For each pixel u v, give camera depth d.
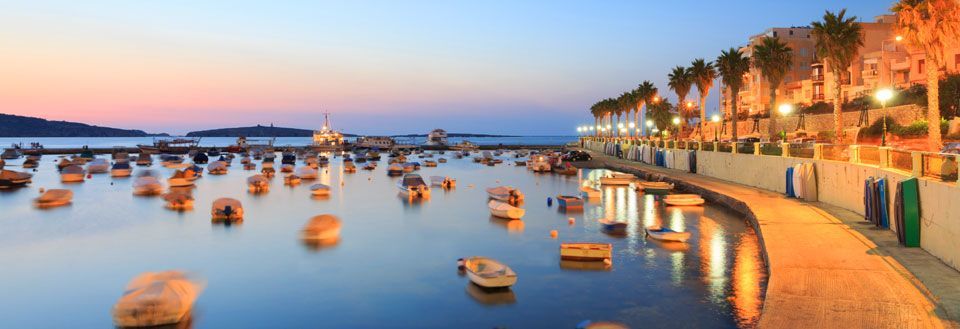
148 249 29.38
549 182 62.28
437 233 32.50
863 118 59.12
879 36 83.12
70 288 23.12
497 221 36.19
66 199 46.25
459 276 23.55
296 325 18.69
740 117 92.50
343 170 82.81
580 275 23.05
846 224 25.94
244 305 20.55
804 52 97.88
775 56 58.06
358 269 24.91
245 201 47.22
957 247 17.42
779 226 26.03
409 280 23.16
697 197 40.56
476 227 34.16
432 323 18.58
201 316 19.52
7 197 50.38
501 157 115.69
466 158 116.25
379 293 21.61
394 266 25.33
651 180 58.50
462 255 27.09
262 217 38.94
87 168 76.56
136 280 20.89
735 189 42.62
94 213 40.88
